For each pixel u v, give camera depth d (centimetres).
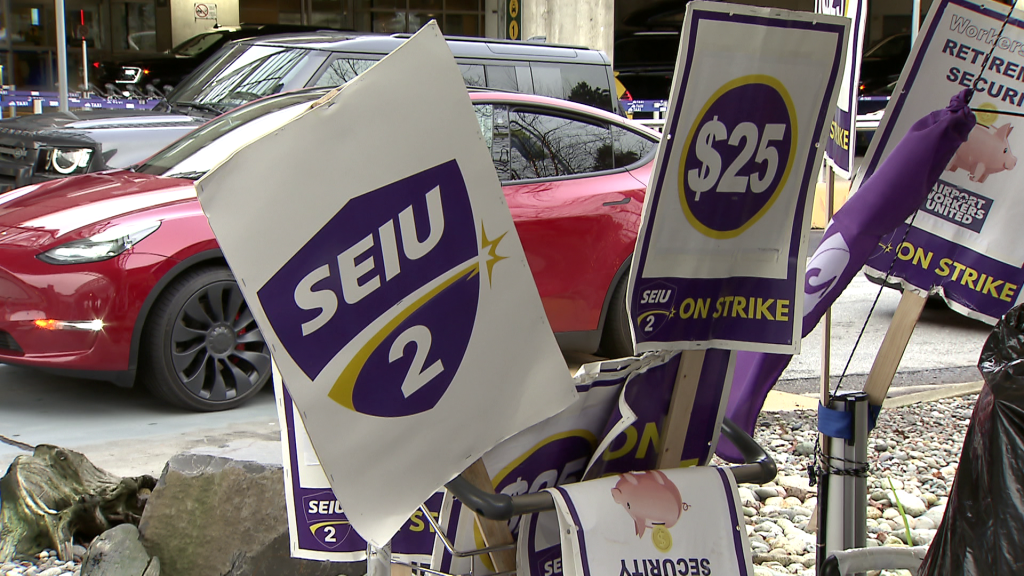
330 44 853
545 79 885
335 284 148
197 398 509
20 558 337
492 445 167
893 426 516
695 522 191
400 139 152
